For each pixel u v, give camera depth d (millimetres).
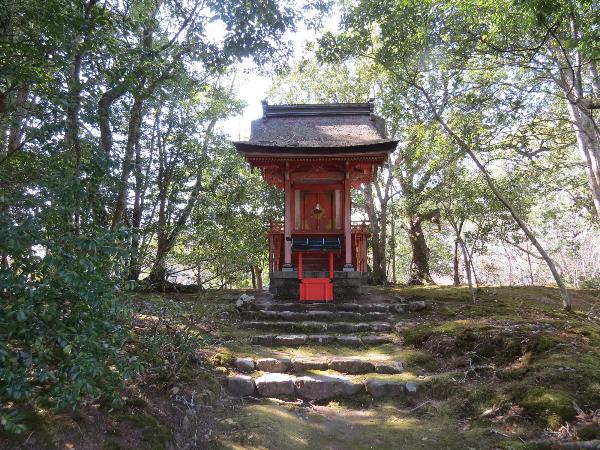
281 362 5852
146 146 10570
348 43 8930
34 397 3570
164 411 4254
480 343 5867
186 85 8867
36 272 2863
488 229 10289
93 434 3490
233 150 12016
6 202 3113
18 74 3912
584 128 10008
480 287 11523
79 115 4137
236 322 7895
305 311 8477
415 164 15352
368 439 4293
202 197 10289
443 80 9812
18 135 5184
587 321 7062
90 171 3492
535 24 5617
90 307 3031
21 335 2779
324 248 9852
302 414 4836
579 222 19859
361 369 5805
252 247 9453
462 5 7121
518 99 9422
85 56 5078
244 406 4914
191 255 8578
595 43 5551
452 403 4824
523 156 11578
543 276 20219
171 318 5664
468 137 9570
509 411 4270
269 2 7152
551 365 4762
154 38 10508
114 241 3166
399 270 25688
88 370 2736
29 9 3945
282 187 11000
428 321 7629
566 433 3760
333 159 9828
